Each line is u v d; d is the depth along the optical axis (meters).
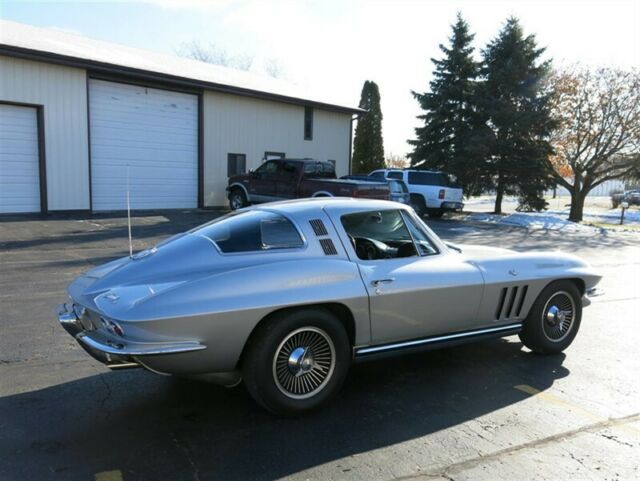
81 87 15.73
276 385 3.41
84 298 3.37
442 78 27.66
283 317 3.38
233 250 3.52
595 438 3.28
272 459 2.97
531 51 25.36
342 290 3.57
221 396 3.87
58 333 5.13
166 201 18.59
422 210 21.16
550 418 3.56
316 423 3.45
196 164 19.33
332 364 3.62
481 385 4.16
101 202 16.88
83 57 15.43
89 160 16.08
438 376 4.36
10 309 5.92
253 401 3.79
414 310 3.94
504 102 24.53
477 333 4.41
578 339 5.44
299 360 3.48
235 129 20.23
